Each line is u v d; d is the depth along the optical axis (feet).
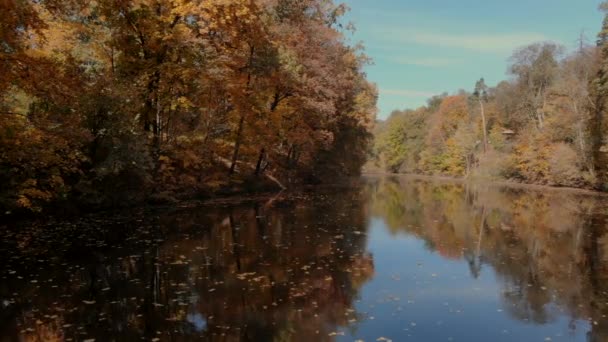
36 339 24.32
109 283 34.22
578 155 146.72
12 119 49.55
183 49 74.33
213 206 79.61
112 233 52.11
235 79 89.51
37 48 70.54
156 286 33.76
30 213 56.85
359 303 31.27
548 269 41.52
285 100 113.70
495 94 242.17
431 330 26.84
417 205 96.53
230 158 109.60
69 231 52.16
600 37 122.31
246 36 82.94
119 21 71.82
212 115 89.81
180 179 85.46
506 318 29.09
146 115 76.43
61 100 49.16
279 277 36.91
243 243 49.42
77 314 27.99
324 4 134.10
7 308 28.76
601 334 26.78
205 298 31.37
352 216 74.18
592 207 93.25
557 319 29.07
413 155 321.73
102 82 62.03
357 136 178.70
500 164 202.90
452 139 260.21
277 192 112.98
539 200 109.91
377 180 214.90
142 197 74.02
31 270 36.96
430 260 44.47
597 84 126.41
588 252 48.88
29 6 43.83
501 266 42.42
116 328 25.96
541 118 188.34
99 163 63.26
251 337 25.16
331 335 25.70
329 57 122.11
